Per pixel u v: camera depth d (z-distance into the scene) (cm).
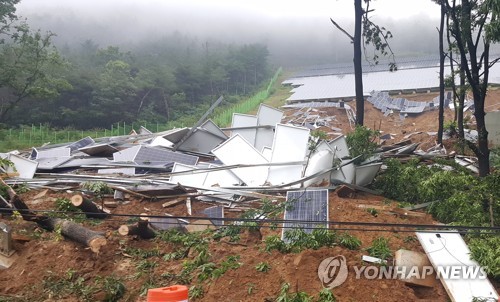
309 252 803
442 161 1408
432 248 828
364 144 1428
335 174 1273
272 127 1778
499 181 1023
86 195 1220
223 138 1805
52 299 820
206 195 1193
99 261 905
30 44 3575
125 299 814
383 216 1027
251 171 1326
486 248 820
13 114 4388
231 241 964
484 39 1143
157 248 959
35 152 1767
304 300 702
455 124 2012
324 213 970
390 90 4341
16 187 1312
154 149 1582
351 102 4081
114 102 4638
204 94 5900
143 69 5372
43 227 1022
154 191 1198
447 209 1049
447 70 4822
